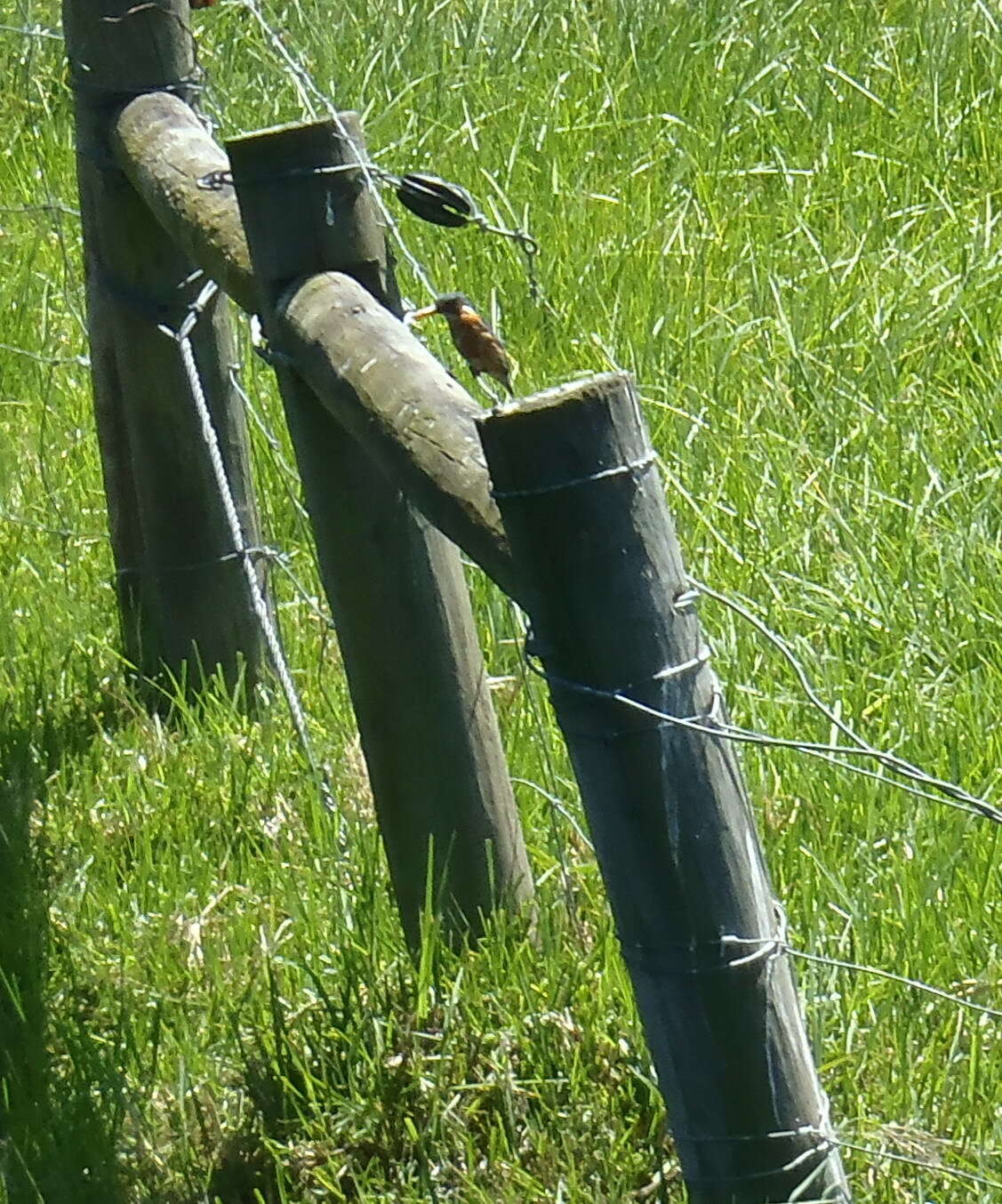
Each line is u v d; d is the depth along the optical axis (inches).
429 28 609.9
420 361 218.1
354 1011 258.4
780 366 416.5
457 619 260.4
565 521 178.5
